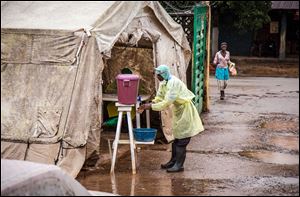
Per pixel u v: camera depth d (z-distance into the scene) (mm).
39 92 8164
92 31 8055
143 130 8562
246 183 7895
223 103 15531
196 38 12305
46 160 7969
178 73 10930
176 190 7535
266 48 28562
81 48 8047
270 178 8164
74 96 8078
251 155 9570
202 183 7871
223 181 7980
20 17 8523
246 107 14836
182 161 8461
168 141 10281
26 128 8102
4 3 8906
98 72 8172
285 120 12945
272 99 16391
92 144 8344
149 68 10844
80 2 8703
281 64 26469
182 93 8180
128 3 8641
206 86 13859
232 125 12281
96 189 7559
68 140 8062
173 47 10875
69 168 7949
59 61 8125
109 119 10922
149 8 9750
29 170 5828
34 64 8211
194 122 8352
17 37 8203
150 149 9898
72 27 8102
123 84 8117
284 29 27281
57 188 5773
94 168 8547
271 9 26188
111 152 9391
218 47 27875
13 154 8078
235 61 26938
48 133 8047
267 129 11875
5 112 8180
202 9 12836
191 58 12359
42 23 8289
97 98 8219
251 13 23656
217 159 9258
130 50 10883
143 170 8523
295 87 19328
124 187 7652
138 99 9703
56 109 8094
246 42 28203
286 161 9164
